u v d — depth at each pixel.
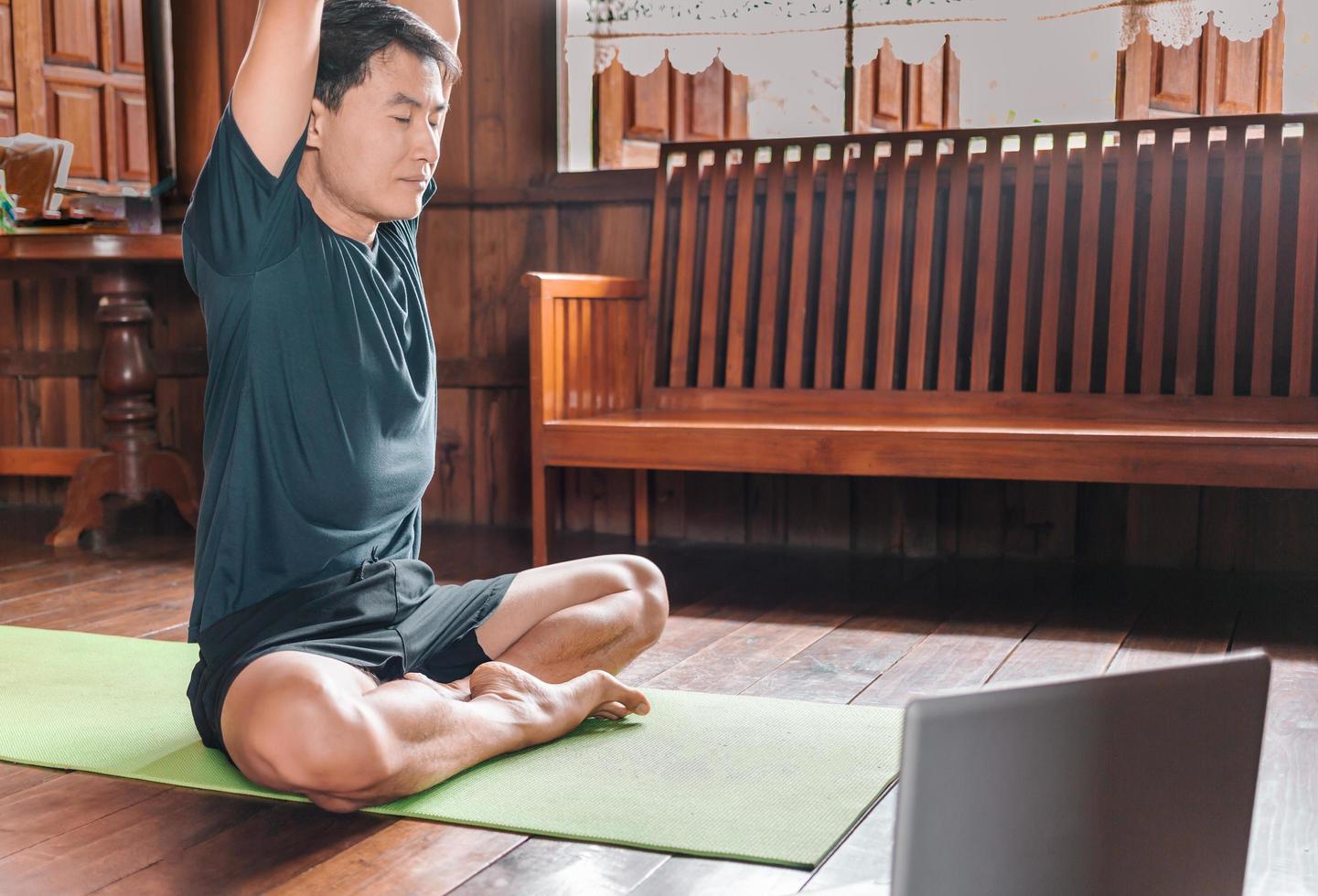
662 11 3.34
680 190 3.30
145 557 3.20
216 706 1.57
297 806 1.52
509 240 3.58
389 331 1.67
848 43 3.21
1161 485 3.01
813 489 3.29
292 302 1.57
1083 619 2.49
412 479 1.72
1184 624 2.45
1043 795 0.76
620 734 1.77
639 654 1.97
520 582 1.88
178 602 2.69
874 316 3.18
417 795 1.53
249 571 1.62
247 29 3.76
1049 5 3.06
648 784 1.57
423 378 1.73
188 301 3.96
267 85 1.49
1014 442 2.52
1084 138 3.04
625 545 3.36
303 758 1.40
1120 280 2.90
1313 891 1.27
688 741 1.73
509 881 1.31
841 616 2.53
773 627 2.44
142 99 3.82
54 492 4.09
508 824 1.44
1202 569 2.99
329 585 1.64
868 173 3.09
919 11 3.14
